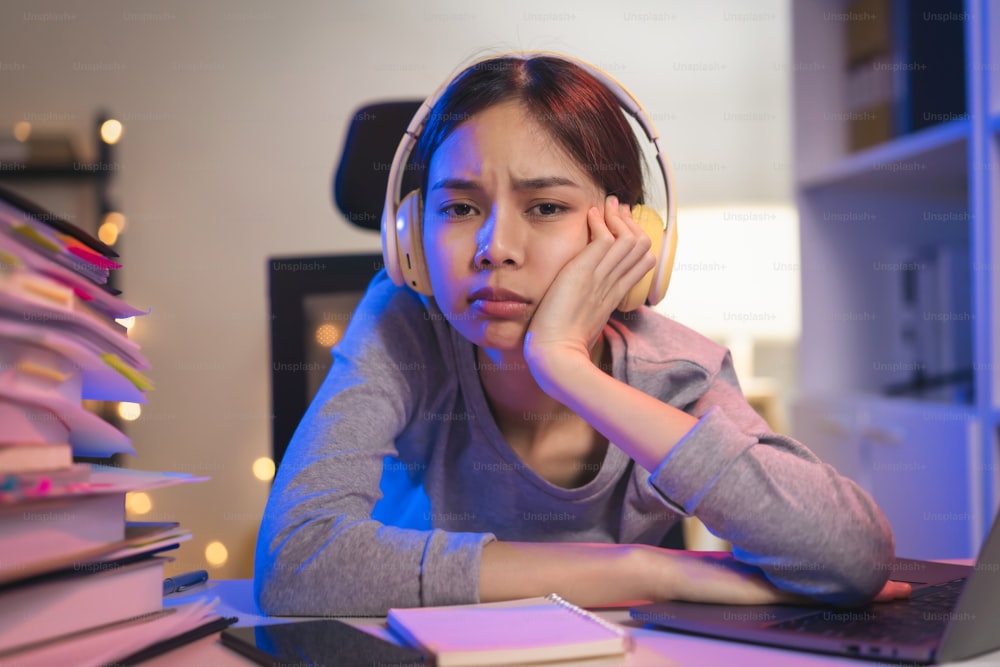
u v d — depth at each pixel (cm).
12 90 272
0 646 45
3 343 47
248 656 52
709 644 55
